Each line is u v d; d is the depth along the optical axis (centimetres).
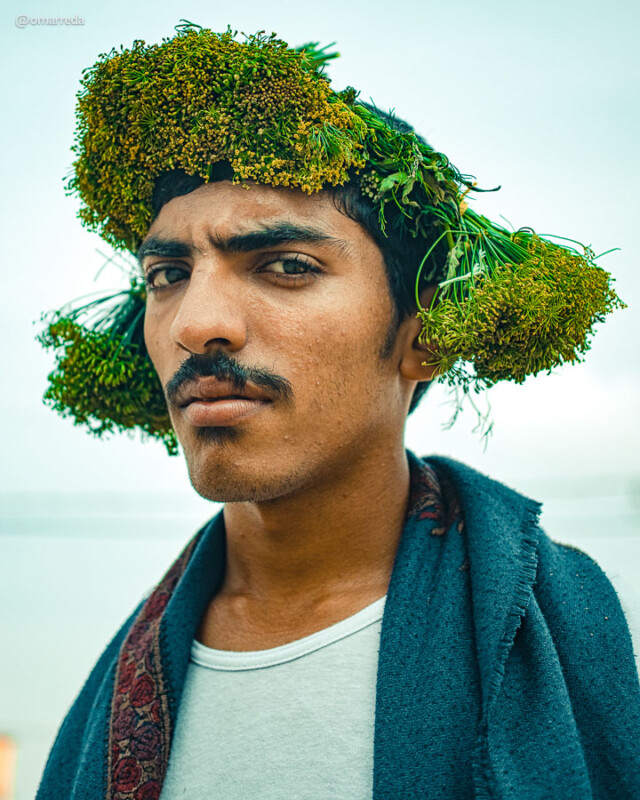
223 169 134
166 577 166
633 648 130
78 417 176
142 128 136
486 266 140
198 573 154
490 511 140
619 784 118
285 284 132
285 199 132
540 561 138
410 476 155
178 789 133
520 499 146
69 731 157
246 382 127
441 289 143
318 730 128
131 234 157
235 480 128
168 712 139
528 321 132
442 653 124
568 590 135
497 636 121
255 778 128
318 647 136
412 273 145
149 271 144
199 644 148
